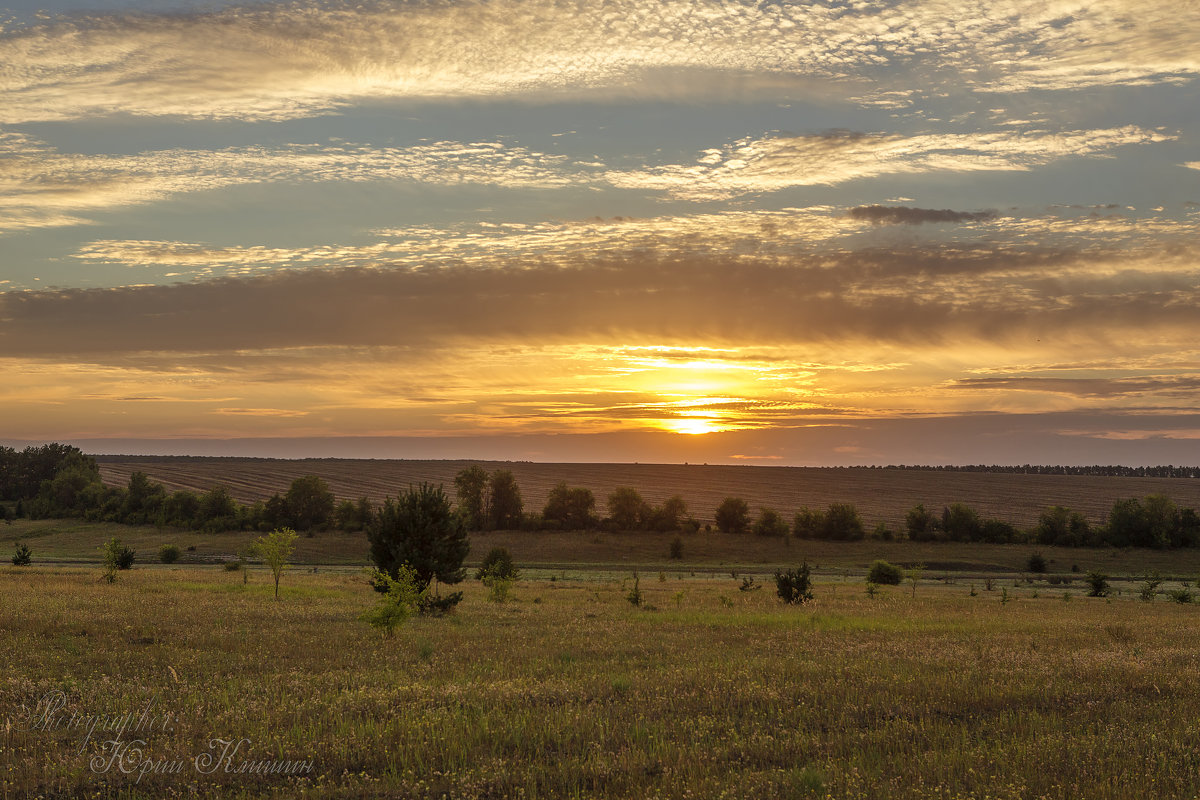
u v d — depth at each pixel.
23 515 165.25
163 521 148.12
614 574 101.50
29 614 25.88
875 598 55.16
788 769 10.59
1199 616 42.19
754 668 18.22
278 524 144.50
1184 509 146.12
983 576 108.31
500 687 15.38
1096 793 9.49
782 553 139.88
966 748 11.24
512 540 146.38
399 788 9.74
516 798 9.50
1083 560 132.62
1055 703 14.41
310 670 17.92
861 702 14.21
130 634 22.48
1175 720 13.19
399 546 37.00
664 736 11.95
